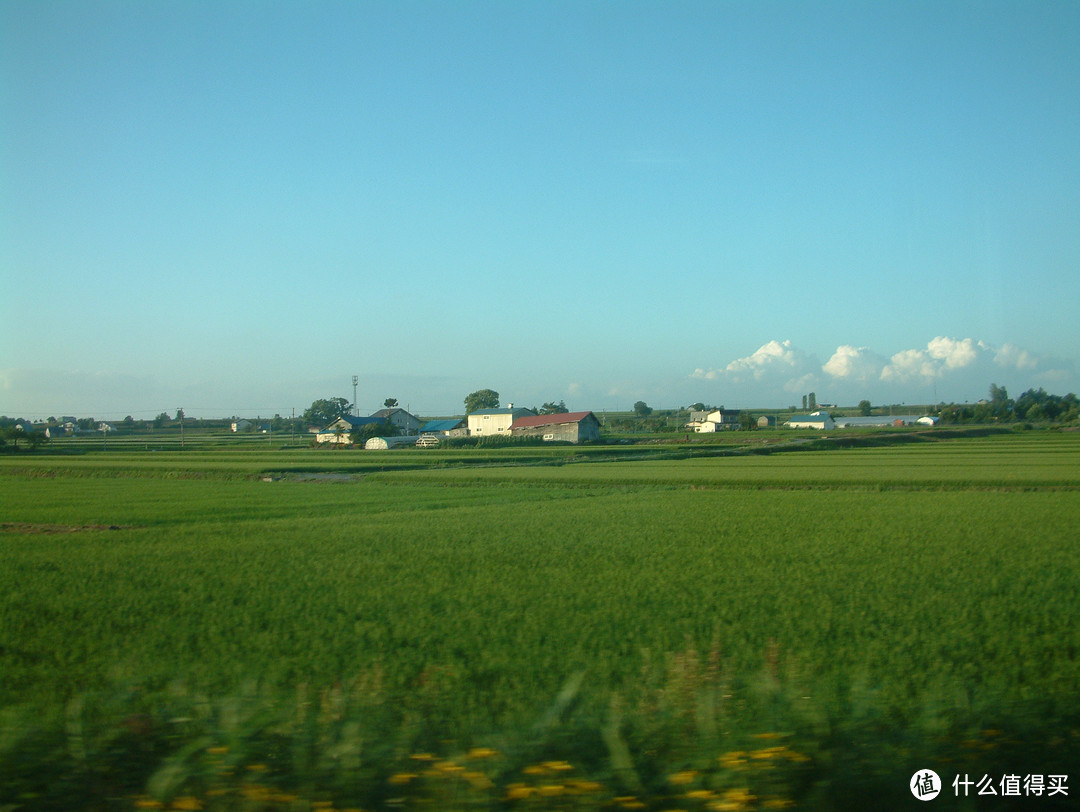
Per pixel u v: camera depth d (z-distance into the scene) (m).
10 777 5.46
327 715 6.96
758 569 20.17
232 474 62.62
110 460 83.19
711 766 5.58
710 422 173.25
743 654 12.19
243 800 5.18
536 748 5.91
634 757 5.77
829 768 5.52
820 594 16.94
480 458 81.81
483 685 10.75
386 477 58.12
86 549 25.05
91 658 12.57
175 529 29.80
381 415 152.38
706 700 6.52
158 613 15.98
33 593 18.12
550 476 55.69
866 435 120.44
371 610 15.97
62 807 5.23
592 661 11.88
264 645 13.23
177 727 6.47
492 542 25.72
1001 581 18.25
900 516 31.36
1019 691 9.98
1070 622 14.05
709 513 33.72
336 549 24.55
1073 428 155.75
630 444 116.50
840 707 7.34
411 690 10.64
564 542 25.50
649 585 18.34
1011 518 30.28
